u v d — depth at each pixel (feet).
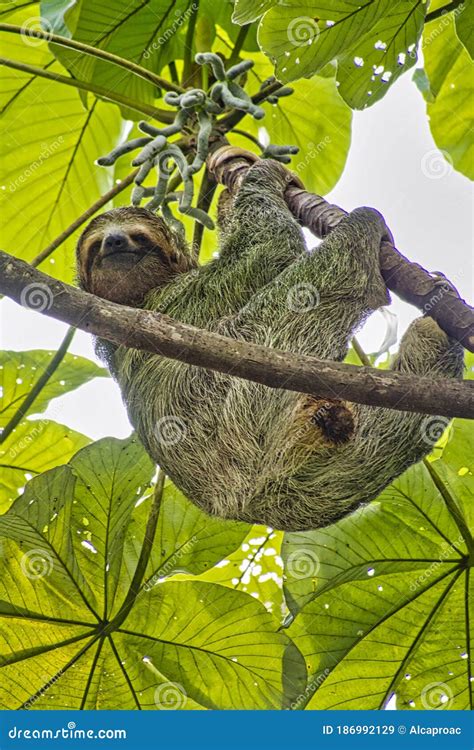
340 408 19.69
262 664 20.20
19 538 20.04
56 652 20.15
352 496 20.27
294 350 19.16
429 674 20.77
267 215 21.54
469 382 15.38
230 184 22.21
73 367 24.72
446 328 17.03
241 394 20.18
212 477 20.68
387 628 20.75
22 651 20.04
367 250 18.97
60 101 28.09
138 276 23.85
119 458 20.97
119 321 15.34
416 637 20.75
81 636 20.27
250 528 21.47
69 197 28.89
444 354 19.17
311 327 19.17
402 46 21.17
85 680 20.20
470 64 26.37
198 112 21.63
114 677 20.26
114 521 20.70
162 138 20.76
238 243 21.79
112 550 20.51
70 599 20.27
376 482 20.24
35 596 20.13
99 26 25.17
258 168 22.18
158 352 15.48
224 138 22.76
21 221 28.71
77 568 20.30
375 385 15.33
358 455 19.95
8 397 24.45
